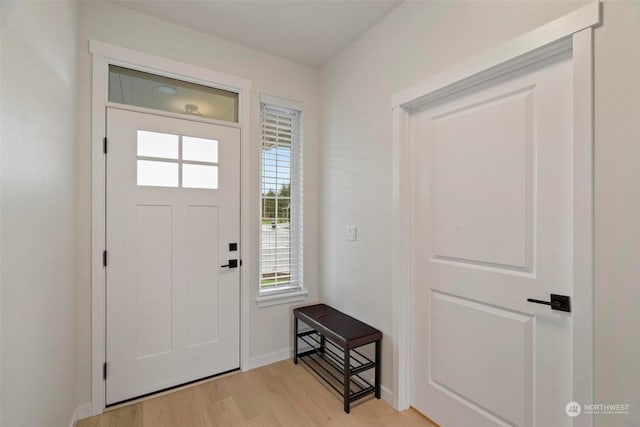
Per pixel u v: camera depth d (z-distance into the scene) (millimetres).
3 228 839
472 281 1592
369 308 2152
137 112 1982
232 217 2330
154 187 2031
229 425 1740
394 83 1952
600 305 1073
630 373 1011
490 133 1509
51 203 1284
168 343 2078
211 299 2242
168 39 2086
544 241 1310
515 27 1314
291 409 1887
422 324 1865
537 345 1332
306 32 2209
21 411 968
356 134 2295
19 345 950
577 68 1117
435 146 1787
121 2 1893
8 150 868
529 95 1359
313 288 2717
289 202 2705
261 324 2457
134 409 1868
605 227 1062
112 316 1895
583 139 1104
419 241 1888
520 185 1390
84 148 1817
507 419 1434
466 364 1618
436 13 1673
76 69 1747
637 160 997
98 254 1848
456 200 1672
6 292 860
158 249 2043
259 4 1910
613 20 1041
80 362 1793
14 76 902
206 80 2223
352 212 2328
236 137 2352
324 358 2543
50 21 1251
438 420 1753
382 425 1757
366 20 2068
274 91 2523
